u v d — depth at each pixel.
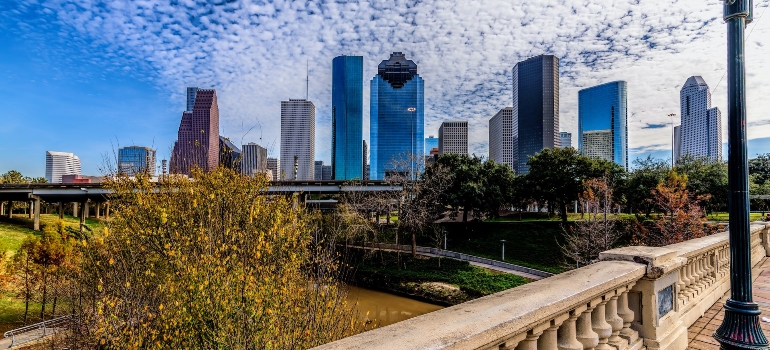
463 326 2.13
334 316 8.59
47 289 18.22
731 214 3.64
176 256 8.44
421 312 29.84
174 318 7.77
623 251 4.51
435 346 1.85
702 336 5.35
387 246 44.91
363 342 1.89
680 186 32.47
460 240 46.84
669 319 4.52
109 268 9.54
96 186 50.69
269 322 6.96
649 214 40.59
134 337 7.84
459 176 49.50
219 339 6.71
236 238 9.09
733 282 3.63
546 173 47.16
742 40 3.60
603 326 3.55
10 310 21.69
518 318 2.36
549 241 42.69
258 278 8.05
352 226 36.72
